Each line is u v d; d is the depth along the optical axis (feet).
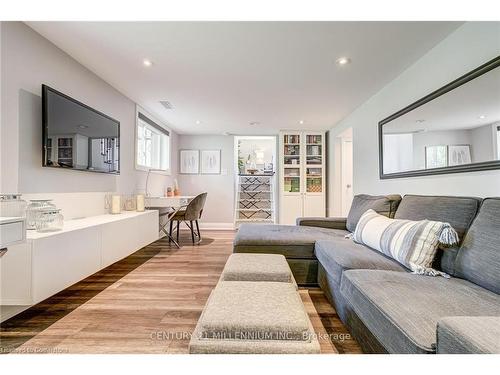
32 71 6.77
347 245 7.17
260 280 5.42
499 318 2.79
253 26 6.56
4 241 4.59
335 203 17.19
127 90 10.93
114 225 8.08
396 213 7.55
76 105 8.07
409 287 4.24
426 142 7.55
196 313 6.32
